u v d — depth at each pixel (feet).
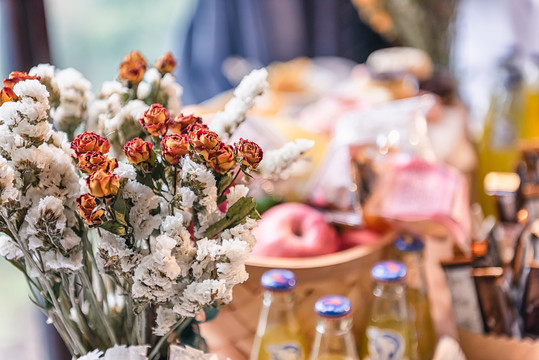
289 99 4.81
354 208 2.72
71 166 1.58
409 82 4.52
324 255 2.55
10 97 1.52
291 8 6.02
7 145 1.48
